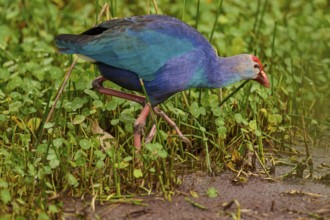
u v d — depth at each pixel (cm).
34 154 1095
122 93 1172
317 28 1597
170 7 1670
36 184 1039
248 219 984
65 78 1170
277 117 1237
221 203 1030
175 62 1105
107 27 1116
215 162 1165
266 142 1257
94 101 1167
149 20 1118
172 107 1195
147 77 1107
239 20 1644
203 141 1178
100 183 1039
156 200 1032
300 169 1131
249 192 1073
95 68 1268
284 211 1010
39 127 1159
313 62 1473
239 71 1174
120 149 1105
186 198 1037
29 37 1521
